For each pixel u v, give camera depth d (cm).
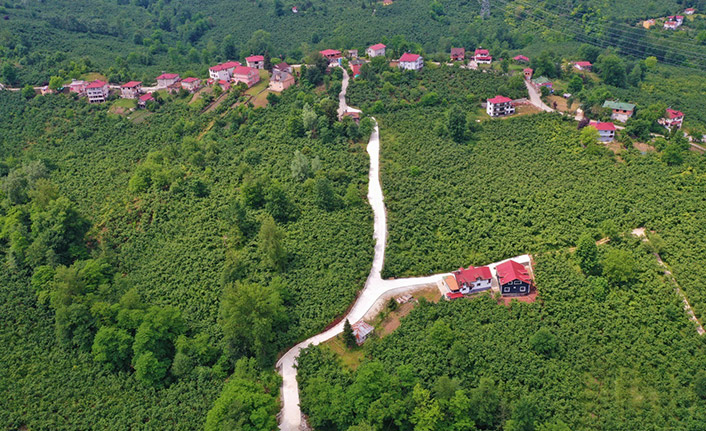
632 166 15412
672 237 12838
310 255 12512
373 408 8925
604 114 17875
